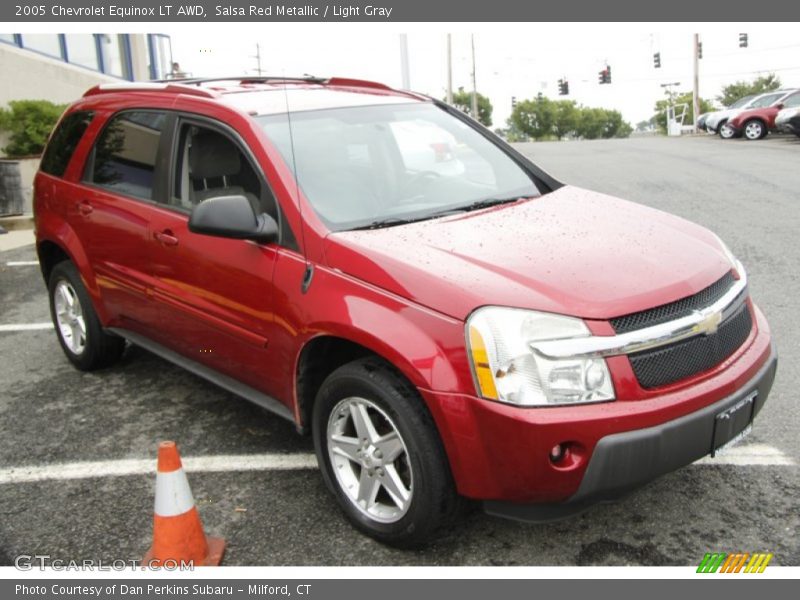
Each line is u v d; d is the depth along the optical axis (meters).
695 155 19.62
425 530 3.04
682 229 3.70
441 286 2.90
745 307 3.39
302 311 3.29
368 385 3.05
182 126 4.15
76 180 4.93
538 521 2.87
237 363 3.83
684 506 3.40
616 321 2.81
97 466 4.00
